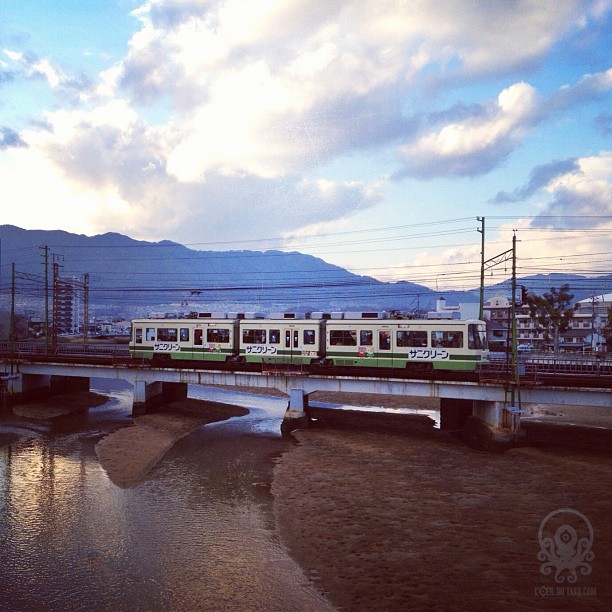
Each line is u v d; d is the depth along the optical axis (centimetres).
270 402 5897
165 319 4675
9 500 2420
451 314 4028
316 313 4325
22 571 1731
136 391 4656
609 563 1725
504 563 1734
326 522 2125
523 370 3450
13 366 5216
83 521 2161
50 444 3594
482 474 2797
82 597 1566
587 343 9344
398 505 2314
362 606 1488
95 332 16412
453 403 4250
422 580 1627
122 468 2966
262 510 2288
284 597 1548
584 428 4028
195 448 3512
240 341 4359
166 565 1767
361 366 3941
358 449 3412
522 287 3506
